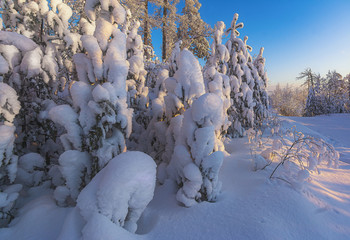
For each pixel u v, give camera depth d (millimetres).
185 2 20156
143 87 4656
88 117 2354
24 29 3783
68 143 2457
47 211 2279
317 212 2299
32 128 3334
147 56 10539
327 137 8289
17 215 2350
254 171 3176
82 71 2525
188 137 2537
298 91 49344
